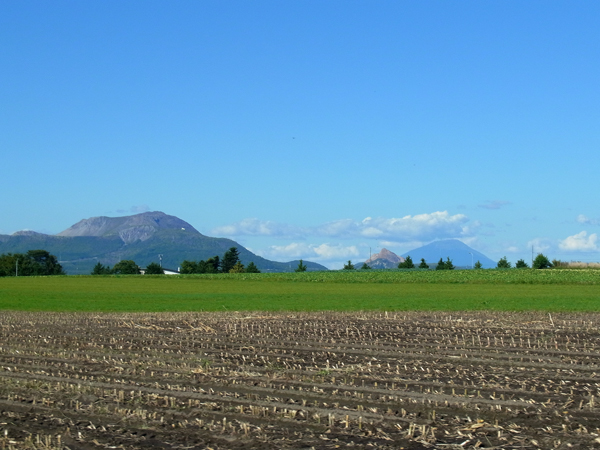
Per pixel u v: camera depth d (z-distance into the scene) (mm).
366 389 16719
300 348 25500
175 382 17750
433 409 14703
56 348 25172
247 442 12180
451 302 56000
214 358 22562
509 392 16500
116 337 29344
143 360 22000
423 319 39219
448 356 23172
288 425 13320
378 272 123125
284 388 16875
